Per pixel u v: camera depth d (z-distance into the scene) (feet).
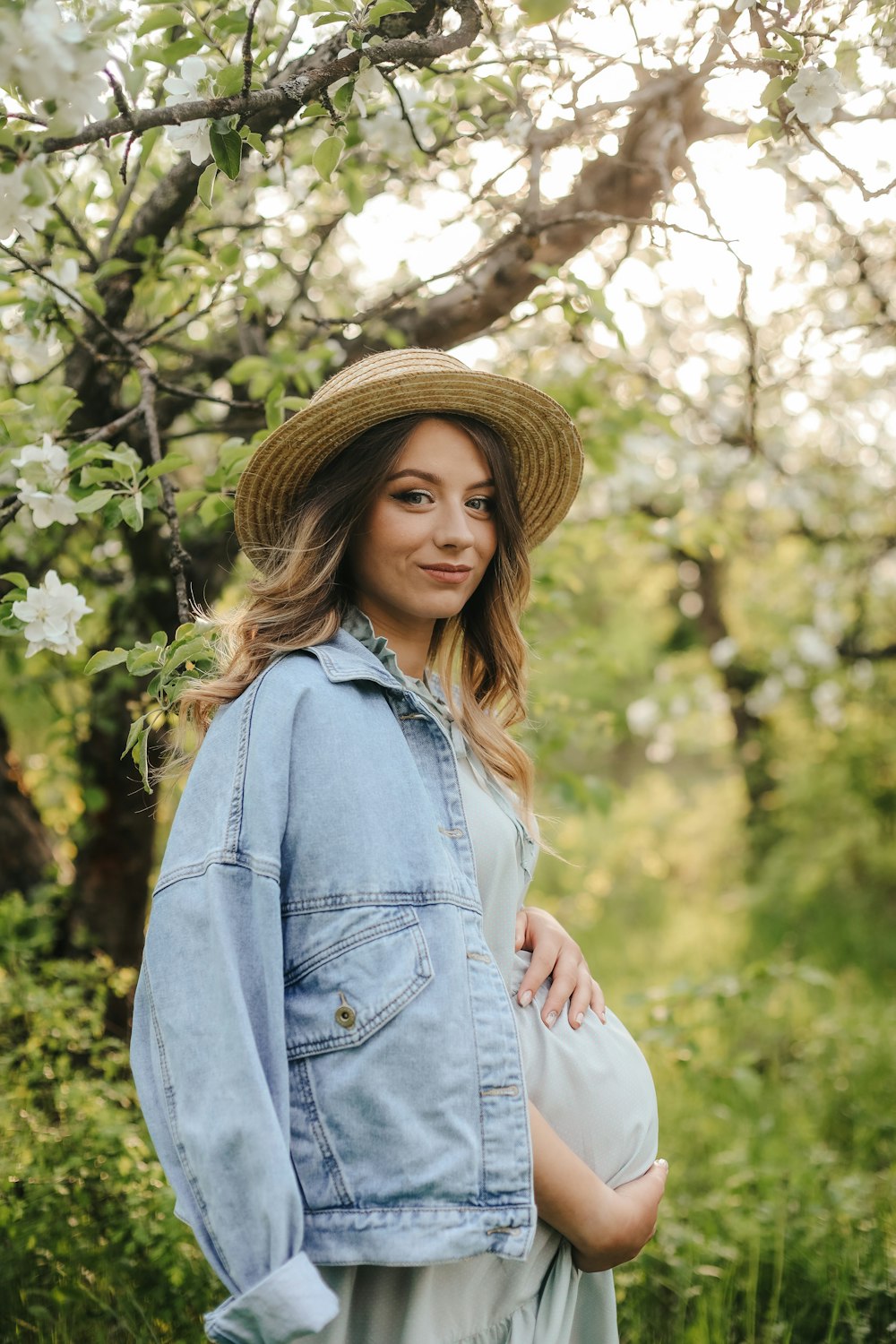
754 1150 11.27
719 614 30.48
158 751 10.94
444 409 5.55
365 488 5.43
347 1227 4.43
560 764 15.52
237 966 4.46
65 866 12.92
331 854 4.69
